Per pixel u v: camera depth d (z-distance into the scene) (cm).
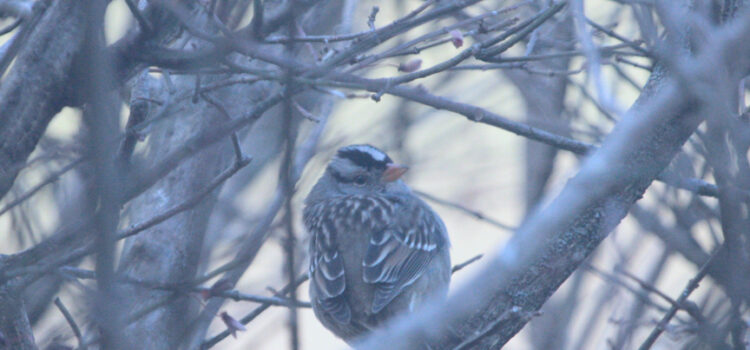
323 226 1220
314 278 1188
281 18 828
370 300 1154
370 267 1167
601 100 615
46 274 797
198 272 1193
